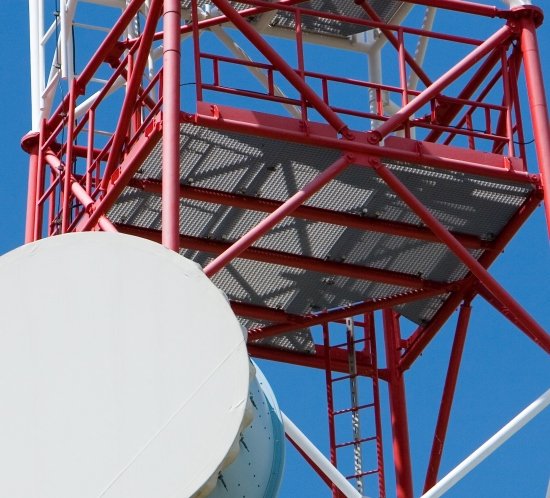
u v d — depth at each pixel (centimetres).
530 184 2719
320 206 2777
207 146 2652
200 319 1998
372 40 3294
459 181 2716
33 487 1939
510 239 2836
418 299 2962
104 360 1989
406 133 2694
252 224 2809
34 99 3033
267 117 2616
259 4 2717
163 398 1967
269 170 2698
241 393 1959
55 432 1959
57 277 2025
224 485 2045
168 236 2348
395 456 3095
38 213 2941
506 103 2770
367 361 3111
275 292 2973
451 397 2992
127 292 2016
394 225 2794
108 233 2041
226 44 3162
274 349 3114
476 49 2752
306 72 2697
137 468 1939
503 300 2631
